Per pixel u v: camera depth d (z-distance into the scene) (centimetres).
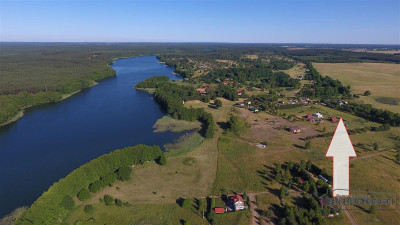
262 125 12975
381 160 9131
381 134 11469
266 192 7388
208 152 10062
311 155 9612
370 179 7894
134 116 14750
